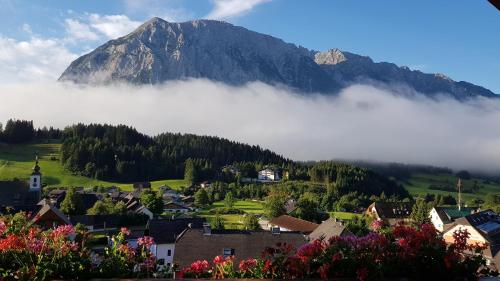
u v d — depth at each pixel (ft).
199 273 24.32
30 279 20.16
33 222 25.49
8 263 21.16
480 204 411.13
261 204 339.98
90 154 490.49
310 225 188.14
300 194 391.04
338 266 20.92
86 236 23.88
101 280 20.57
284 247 22.43
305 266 21.13
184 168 547.08
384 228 24.66
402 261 21.18
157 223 130.41
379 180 502.38
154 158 556.51
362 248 21.71
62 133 640.17
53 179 439.63
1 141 559.38
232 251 99.40
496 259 72.59
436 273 21.18
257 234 105.09
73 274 21.06
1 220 24.49
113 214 208.33
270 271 21.76
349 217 267.18
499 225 147.13
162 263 25.93
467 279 21.12
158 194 287.28
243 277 22.77
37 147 563.07
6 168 446.60
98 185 434.30
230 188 404.16
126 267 23.16
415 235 21.67
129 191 387.96
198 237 102.37
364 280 20.48
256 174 566.77
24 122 589.32
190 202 344.08
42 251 21.31
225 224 220.43
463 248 21.76
